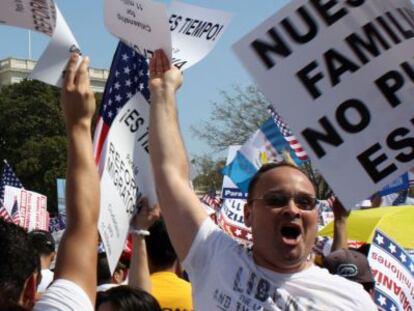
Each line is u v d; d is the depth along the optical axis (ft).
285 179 9.11
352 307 8.88
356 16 10.25
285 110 10.23
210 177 116.06
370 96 10.25
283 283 8.96
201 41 11.66
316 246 22.50
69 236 7.83
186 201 9.88
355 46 10.27
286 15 10.24
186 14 11.67
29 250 6.87
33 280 7.09
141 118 12.53
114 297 10.41
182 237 9.75
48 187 136.98
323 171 10.16
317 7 10.26
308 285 8.94
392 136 10.25
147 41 10.82
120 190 12.15
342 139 10.20
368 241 21.18
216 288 9.17
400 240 19.19
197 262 9.54
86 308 7.27
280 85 10.23
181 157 10.32
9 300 6.59
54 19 9.68
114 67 12.55
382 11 10.31
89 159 8.30
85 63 8.63
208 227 9.69
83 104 8.46
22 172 137.90
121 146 12.30
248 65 10.26
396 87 10.28
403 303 15.98
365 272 14.19
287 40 10.24
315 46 10.23
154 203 12.41
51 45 9.59
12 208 31.35
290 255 8.95
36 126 141.90
